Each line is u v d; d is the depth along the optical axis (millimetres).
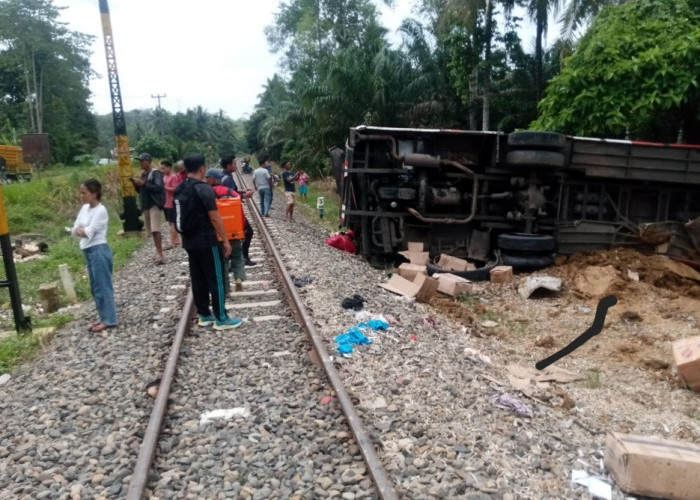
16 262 11445
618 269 9000
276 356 5344
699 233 9719
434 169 9719
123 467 3578
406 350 5461
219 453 3693
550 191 9953
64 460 3703
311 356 5273
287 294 7543
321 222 17703
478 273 9242
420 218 9773
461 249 10336
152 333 6184
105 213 6414
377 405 4289
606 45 11180
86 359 5539
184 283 8477
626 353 6211
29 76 53625
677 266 9141
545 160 8992
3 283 6527
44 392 4801
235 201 7496
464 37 19422
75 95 57719
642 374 5590
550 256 9602
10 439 4047
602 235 9906
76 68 56969
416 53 22812
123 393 4691
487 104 19688
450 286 8391
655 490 3264
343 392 4262
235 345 5734
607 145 9445
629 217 10172
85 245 6336
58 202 17875
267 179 16406
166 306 7312
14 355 5906
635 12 12109
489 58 19375
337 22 36656
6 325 7266
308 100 26016
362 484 3295
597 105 10867
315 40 36719
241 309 7078
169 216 11953
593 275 8742
